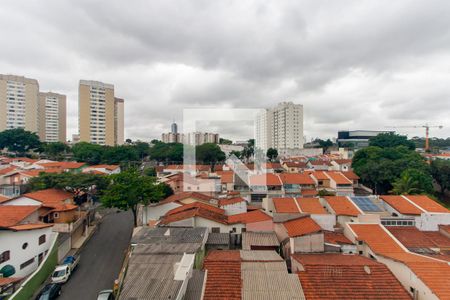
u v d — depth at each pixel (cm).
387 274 1555
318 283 1485
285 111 11700
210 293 1390
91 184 3622
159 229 2359
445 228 2473
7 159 6650
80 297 1936
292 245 2078
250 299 1346
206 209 2880
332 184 4622
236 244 2431
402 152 5800
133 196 3020
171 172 5962
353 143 13975
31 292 1881
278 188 4069
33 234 2184
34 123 10806
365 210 2805
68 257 2402
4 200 2930
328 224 2639
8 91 10100
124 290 1224
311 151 11281
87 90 10175
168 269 1441
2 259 1956
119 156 7694
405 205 2800
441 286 1388
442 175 4666
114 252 2703
